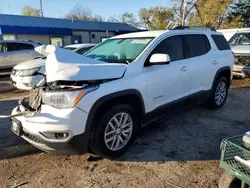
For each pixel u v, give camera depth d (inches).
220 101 214.2
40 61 294.7
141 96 133.9
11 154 134.0
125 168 119.8
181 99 164.9
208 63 186.9
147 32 166.1
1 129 168.7
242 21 1127.6
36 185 107.0
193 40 179.3
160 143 146.3
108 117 119.8
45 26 919.0
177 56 162.7
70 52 123.3
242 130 167.3
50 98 109.8
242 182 84.4
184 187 104.7
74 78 108.2
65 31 927.7
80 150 114.0
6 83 365.1
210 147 141.2
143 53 140.2
